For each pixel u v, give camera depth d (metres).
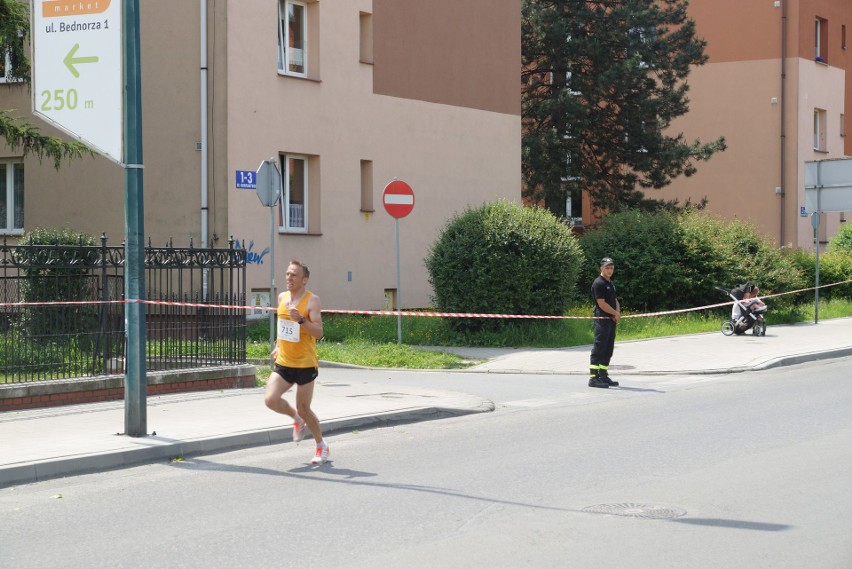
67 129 10.21
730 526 6.68
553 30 34.38
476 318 20.08
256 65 21.61
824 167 24.67
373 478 8.53
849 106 42.59
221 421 11.03
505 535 6.56
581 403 13.03
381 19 25.05
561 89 34.97
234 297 14.52
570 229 21.02
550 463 8.98
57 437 9.97
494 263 19.78
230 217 21.02
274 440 10.49
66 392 12.15
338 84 23.75
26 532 6.91
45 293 12.41
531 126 36.09
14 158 22.98
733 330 21.86
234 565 6.02
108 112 10.05
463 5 27.48
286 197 22.80
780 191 39.06
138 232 10.01
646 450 9.51
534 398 13.56
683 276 24.83
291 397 13.08
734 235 26.09
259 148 21.72
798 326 24.50
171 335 13.99
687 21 35.84
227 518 7.20
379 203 24.95
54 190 22.53
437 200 26.62
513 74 29.27
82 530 6.95
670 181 35.88
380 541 6.47
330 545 6.41
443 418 12.01
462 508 7.35
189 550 6.37
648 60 34.88
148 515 7.35
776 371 16.48
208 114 21.09
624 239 25.19
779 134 39.09
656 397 13.45
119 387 12.73
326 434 10.94
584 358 17.78
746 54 39.62
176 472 8.98
